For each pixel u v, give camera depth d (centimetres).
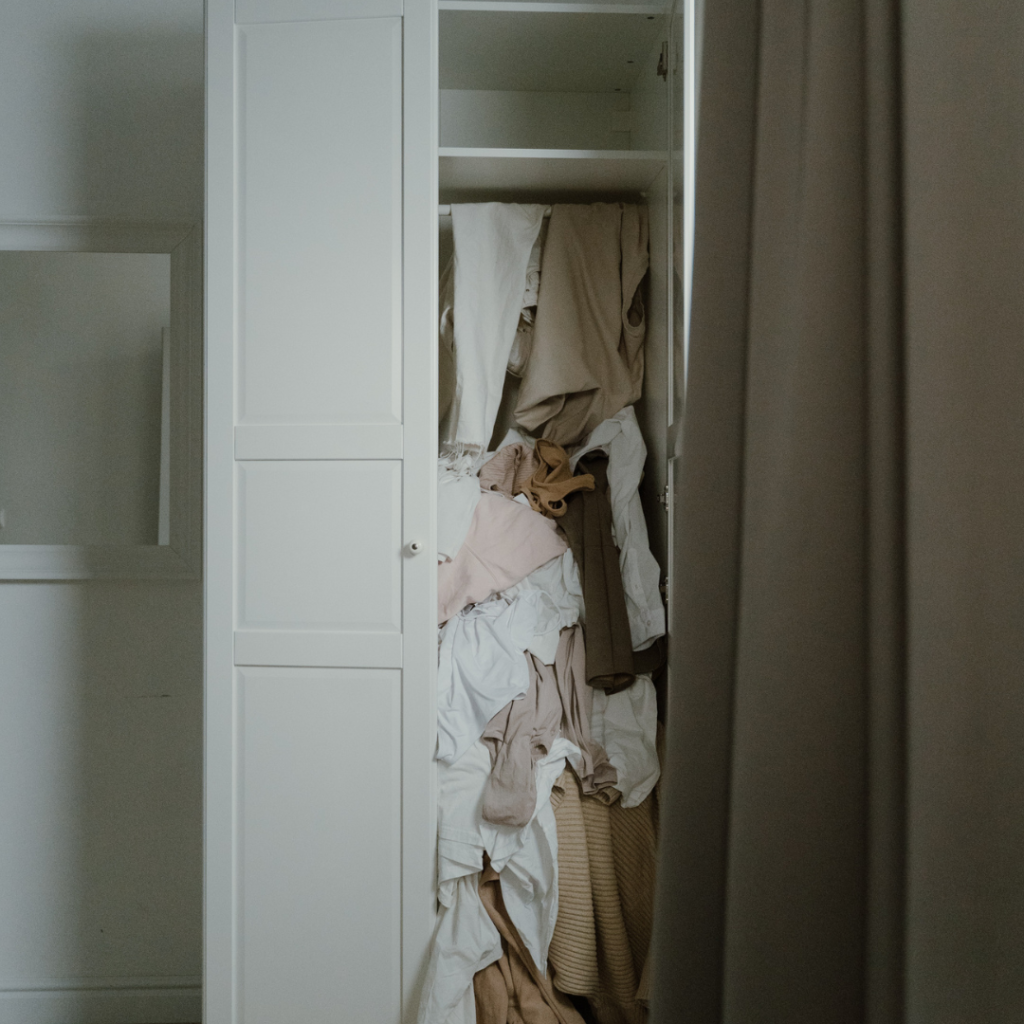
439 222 214
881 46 48
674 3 173
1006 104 42
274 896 166
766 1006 53
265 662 167
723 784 61
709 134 63
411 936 166
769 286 56
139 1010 208
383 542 167
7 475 208
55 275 209
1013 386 42
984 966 41
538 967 166
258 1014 165
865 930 51
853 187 52
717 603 62
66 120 210
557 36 203
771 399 55
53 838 210
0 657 209
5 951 210
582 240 210
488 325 201
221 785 166
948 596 42
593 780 176
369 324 167
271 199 167
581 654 187
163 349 208
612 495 199
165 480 207
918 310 43
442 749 168
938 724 42
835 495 52
